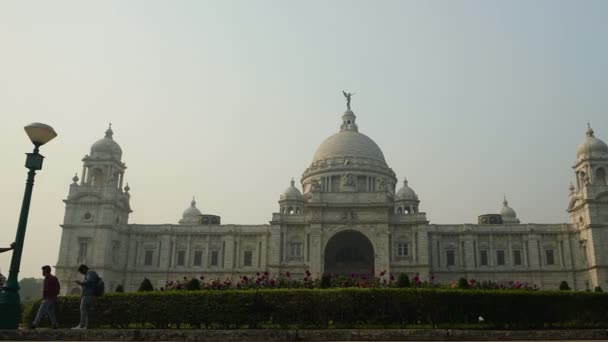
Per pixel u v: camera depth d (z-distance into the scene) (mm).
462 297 35250
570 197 111688
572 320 35969
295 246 107125
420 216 105875
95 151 112375
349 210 103938
